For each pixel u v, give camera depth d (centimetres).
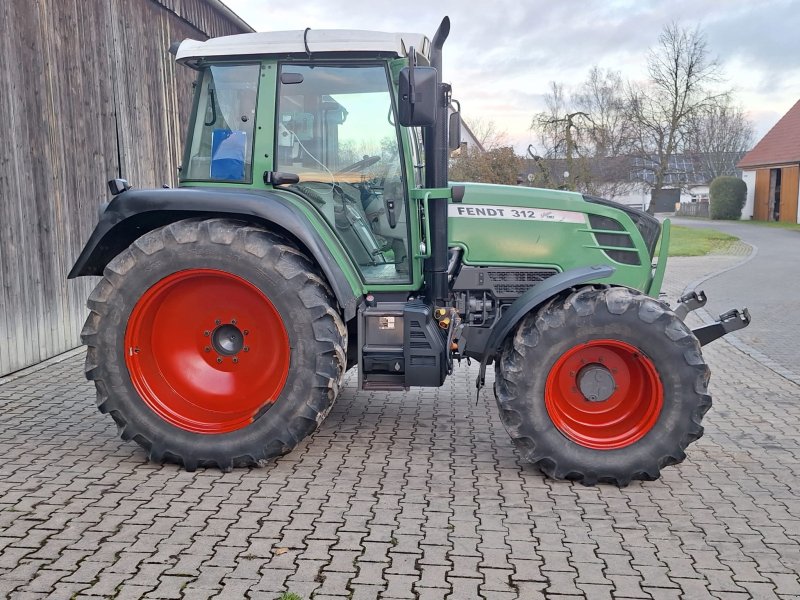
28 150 682
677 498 412
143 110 914
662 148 3884
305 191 465
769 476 448
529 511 391
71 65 751
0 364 647
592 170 2869
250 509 385
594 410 443
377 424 541
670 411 424
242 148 461
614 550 347
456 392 639
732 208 4594
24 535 353
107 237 468
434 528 367
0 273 644
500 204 494
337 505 393
